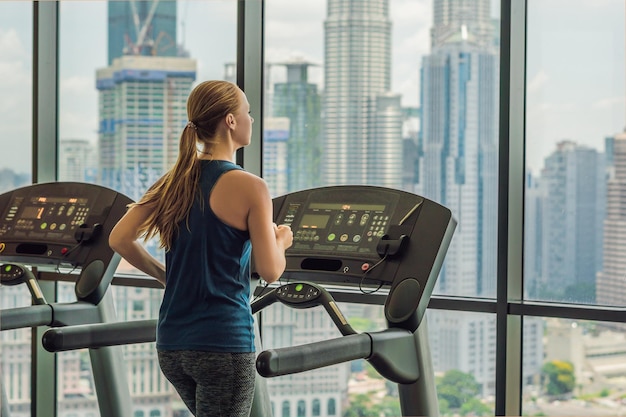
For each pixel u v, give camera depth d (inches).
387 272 134.7
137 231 128.4
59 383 208.4
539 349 159.9
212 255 121.2
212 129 125.3
